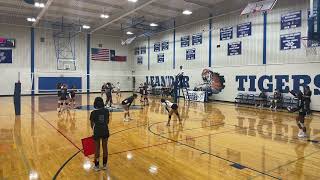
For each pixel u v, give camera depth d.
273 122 9.36
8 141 6.46
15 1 16.09
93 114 4.53
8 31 20.36
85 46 23.95
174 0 15.83
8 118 9.97
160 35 22.20
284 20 13.02
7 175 4.24
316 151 5.67
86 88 24.09
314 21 7.88
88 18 20.14
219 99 16.77
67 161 4.96
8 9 17.94
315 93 11.91
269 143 6.36
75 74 23.50
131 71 26.55
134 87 26.11
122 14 17.59
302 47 12.32
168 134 7.34
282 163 4.86
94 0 15.66
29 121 9.31
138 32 24.86
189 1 15.86
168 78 21.42
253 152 5.59
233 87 15.82
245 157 5.23
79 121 9.30
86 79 24.08
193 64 18.80
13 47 20.61
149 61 23.86
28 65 21.30
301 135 7.02
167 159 5.11
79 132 7.50
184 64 19.66
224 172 4.40
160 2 16.23
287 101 12.90
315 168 4.59
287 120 9.80
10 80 20.64
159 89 21.77
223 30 16.34
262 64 14.13
